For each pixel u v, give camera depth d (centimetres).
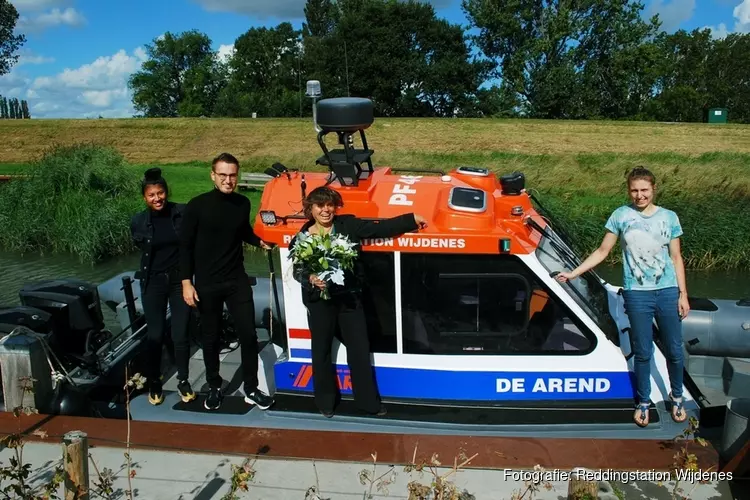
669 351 379
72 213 1460
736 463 339
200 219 387
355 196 402
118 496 340
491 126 3152
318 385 394
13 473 335
